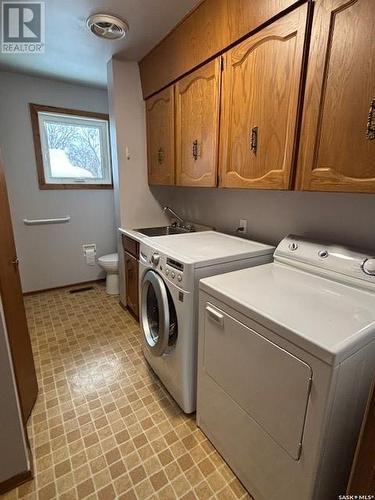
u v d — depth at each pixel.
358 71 0.95
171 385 1.63
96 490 1.18
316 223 1.55
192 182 1.95
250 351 1.02
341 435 0.88
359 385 0.87
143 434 1.44
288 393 0.89
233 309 1.07
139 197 2.67
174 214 2.76
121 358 2.06
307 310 0.97
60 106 2.92
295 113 1.17
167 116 2.15
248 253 1.54
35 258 3.11
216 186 1.72
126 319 2.64
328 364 0.76
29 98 2.75
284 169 1.26
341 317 0.93
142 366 1.98
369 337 0.85
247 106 1.42
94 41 1.98
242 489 1.19
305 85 1.13
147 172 2.66
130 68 2.36
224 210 2.23
